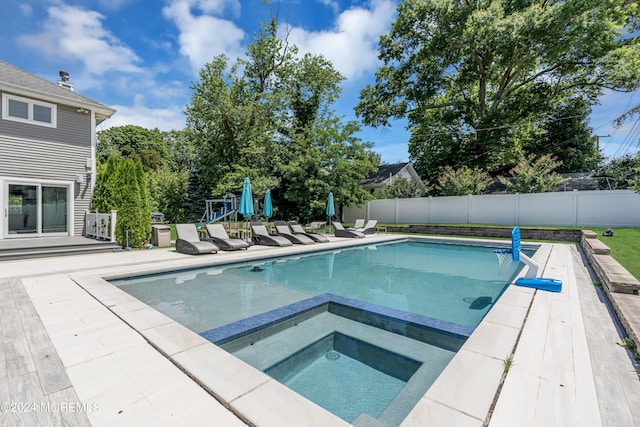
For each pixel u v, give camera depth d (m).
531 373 2.42
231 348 3.54
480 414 1.91
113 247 9.32
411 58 21.97
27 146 10.09
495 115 20.47
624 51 17.11
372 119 24.53
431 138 25.12
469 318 4.60
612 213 13.18
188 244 8.74
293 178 19.38
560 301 4.33
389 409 2.57
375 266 8.70
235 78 22.31
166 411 1.94
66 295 4.54
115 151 38.47
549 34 16.62
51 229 10.69
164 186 24.97
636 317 3.29
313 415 1.88
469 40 17.89
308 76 23.28
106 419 1.86
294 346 3.67
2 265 6.86
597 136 26.69
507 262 9.24
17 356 2.66
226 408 1.98
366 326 4.32
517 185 16.23
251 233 11.55
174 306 5.00
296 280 6.95
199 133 21.80
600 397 2.19
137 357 2.66
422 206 18.55
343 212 23.19
